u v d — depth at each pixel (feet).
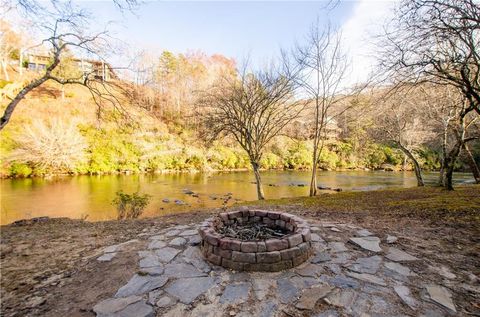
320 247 11.62
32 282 8.64
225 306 7.30
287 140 59.16
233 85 35.76
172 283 8.59
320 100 40.34
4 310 7.06
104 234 14.33
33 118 67.51
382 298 7.52
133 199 25.54
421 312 6.86
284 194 51.06
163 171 79.87
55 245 12.35
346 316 6.74
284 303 7.41
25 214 32.94
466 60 15.66
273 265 9.32
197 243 12.25
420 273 9.01
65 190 47.98
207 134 36.04
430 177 73.00
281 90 34.81
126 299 7.64
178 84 96.63
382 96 19.33
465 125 31.96
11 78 70.54
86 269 9.64
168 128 86.99
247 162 90.22
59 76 23.30
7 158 56.44
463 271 9.09
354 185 60.90
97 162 68.49
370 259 10.26
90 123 74.43
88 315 6.89
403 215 17.40
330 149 94.38
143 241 12.80
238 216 14.16
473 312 6.86
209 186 58.34
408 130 44.04
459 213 16.44
